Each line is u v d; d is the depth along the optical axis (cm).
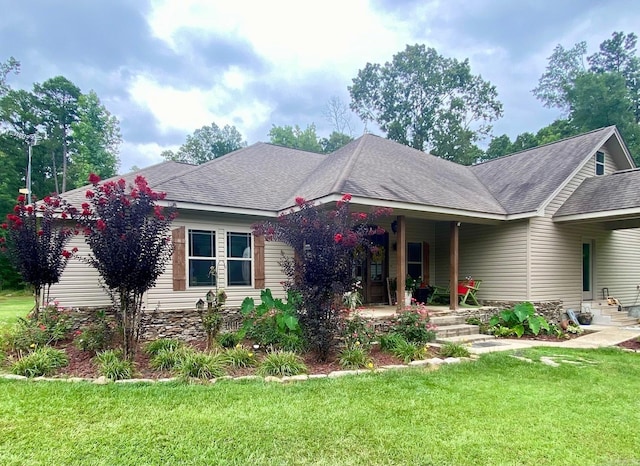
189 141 4672
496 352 768
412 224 1342
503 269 1170
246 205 970
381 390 523
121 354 634
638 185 1077
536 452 362
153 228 618
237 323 944
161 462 338
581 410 465
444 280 1355
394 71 3544
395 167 1173
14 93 3456
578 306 1227
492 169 1513
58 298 868
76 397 480
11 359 649
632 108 3023
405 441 379
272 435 387
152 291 880
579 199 1173
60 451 352
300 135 4309
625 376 612
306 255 667
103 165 3831
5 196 2972
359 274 1204
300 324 704
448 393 517
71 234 840
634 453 363
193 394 496
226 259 977
